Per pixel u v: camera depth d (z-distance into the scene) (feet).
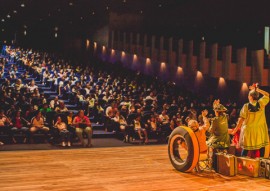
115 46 74.64
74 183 18.40
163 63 66.33
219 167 20.86
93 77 64.69
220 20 59.16
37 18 82.07
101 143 36.99
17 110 37.40
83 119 35.04
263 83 51.29
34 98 42.88
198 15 62.59
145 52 69.10
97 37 78.13
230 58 54.80
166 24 67.92
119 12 73.36
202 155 21.07
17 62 71.26
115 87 57.11
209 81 59.31
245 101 53.67
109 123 41.70
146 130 38.96
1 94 42.01
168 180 19.33
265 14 51.80
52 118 38.04
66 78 58.44
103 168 21.90
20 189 17.17
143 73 69.77
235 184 18.76
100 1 68.03
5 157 24.85
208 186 18.30
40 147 33.42
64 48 84.33
